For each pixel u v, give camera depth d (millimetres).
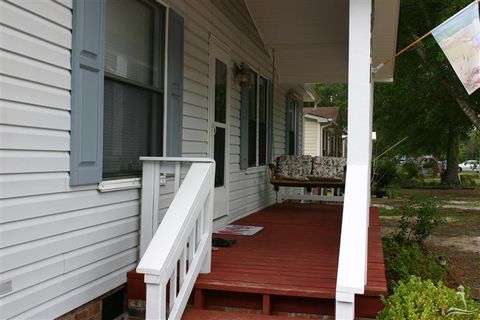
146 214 3449
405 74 15648
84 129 2832
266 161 7953
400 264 5719
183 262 2936
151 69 3771
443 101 16031
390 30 5953
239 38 6270
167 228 2793
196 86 4785
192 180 3191
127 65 3447
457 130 21359
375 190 19656
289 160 8336
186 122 4547
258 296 3209
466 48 3102
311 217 6629
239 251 4219
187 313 3082
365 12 3074
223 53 5621
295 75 8875
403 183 23969
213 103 5250
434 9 12469
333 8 5855
